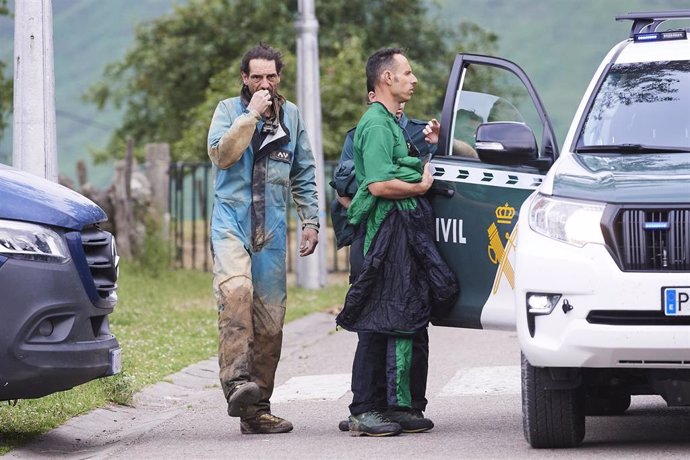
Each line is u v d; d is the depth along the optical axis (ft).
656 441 61.00
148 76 285.64
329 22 264.52
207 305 131.54
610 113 63.31
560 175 58.29
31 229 58.65
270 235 65.92
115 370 62.69
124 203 162.91
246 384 63.05
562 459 56.13
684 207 53.98
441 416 70.49
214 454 60.44
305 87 153.38
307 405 76.84
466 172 63.21
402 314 62.69
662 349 53.26
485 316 62.59
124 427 71.61
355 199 63.67
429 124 66.13
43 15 76.69
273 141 65.87
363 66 228.84
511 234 62.03
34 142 76.54
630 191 55.16
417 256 62.95
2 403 70.74
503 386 79.92
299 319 122.52
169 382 86.22
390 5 267.80
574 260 54.54
